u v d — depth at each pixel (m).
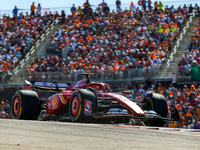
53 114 22.66
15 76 55.62
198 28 69.12
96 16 75.69
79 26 73.56
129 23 71.62
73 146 9.18
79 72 53.59
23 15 80.56
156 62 58.66
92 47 65.50
